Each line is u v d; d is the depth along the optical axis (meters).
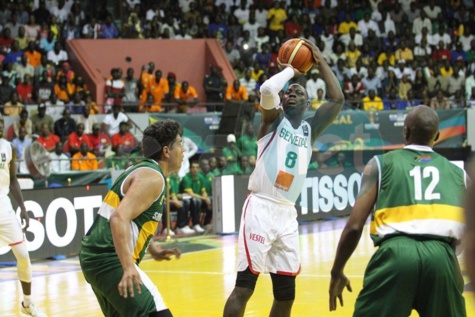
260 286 10.48
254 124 19.69
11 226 8.78
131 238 5.53
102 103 22.84
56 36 23.78
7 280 11.66
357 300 5.27
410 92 25.22
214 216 16.55
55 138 18.77
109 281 5.47
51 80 21.81
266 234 6.66
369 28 28.05
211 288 10.59
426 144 5.45
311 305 9.23
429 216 5.20
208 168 17.17
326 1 28.38
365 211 5.33
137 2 26.27
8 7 23.75
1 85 20.67
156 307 5.47
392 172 5.32
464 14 29.62
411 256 5.08
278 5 27.55
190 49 25.19
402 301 5.10
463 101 24.22
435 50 27.52
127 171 5.66
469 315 7.93
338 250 5.42
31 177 15.20
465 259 2.42
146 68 24.53
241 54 26.05
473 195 2.39
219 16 26.48
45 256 13.35
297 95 6.79
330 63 26.42
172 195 16.42
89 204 14.12
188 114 20.41
